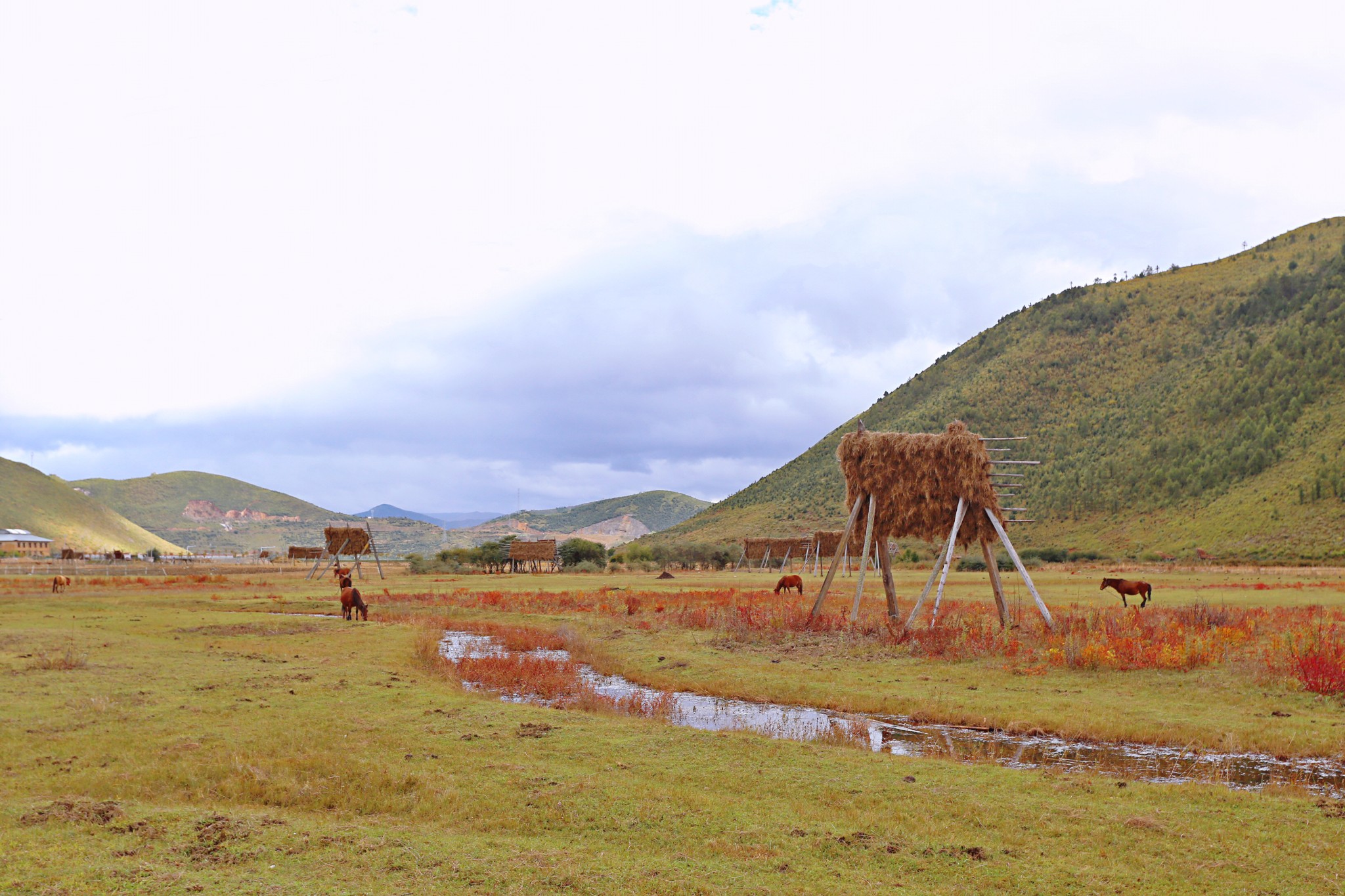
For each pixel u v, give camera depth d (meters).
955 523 24.52
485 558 99.50
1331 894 6.69
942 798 9.11
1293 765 11.10
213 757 10.46
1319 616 25.89
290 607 37.56
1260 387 132.50
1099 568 82.38
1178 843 7.79
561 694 16.17
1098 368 177.75
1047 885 6.86
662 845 7.73
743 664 19.55
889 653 20.38
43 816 8.05
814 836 7.89
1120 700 14.70
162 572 82.88
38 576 65.31
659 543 178.88
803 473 193.00
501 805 8.74
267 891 6.43
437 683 16.52
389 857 7.22
